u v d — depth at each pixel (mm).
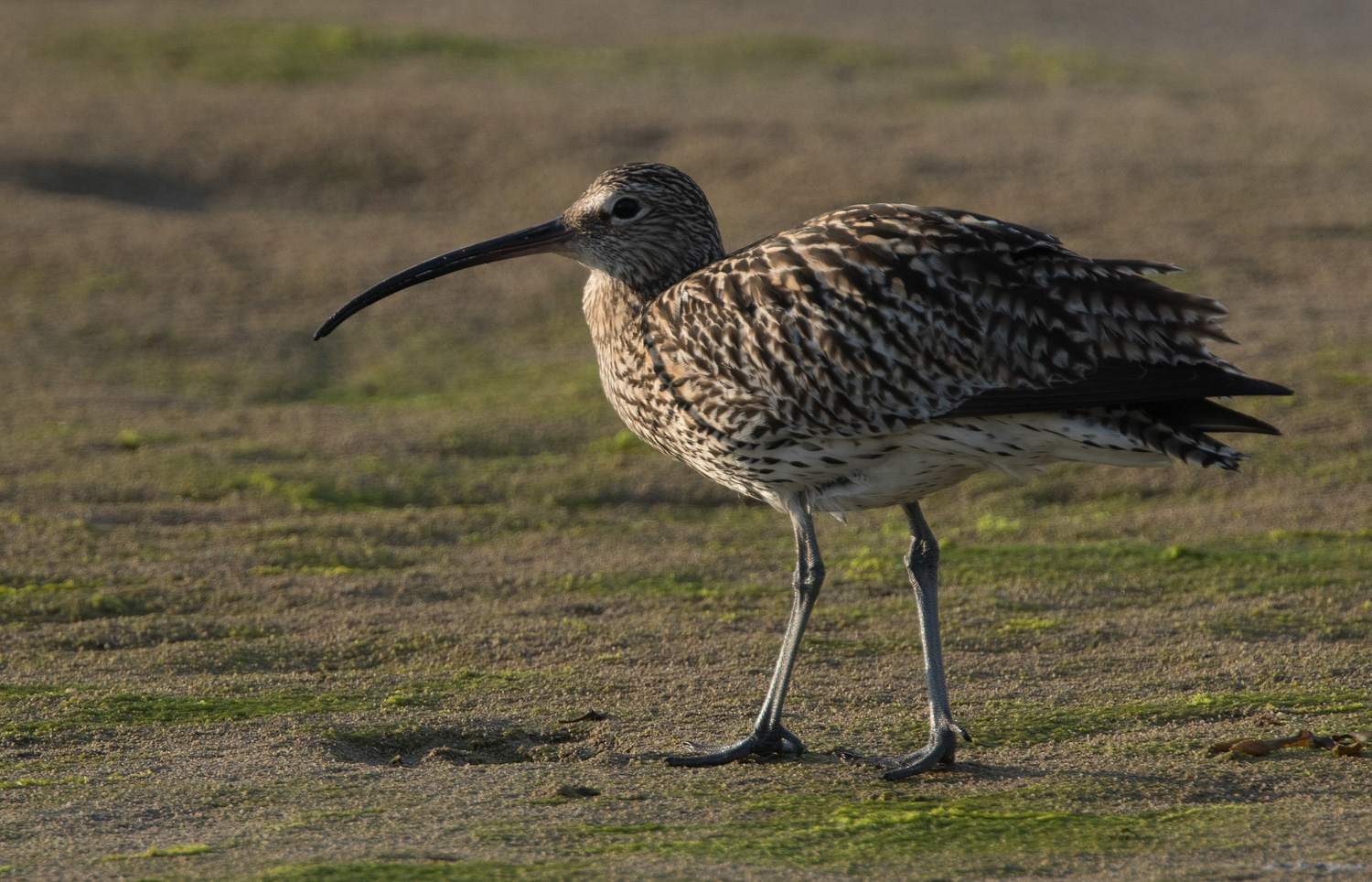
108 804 7539
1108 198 27234
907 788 7809
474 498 15633
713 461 8906
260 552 13383
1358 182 27797
